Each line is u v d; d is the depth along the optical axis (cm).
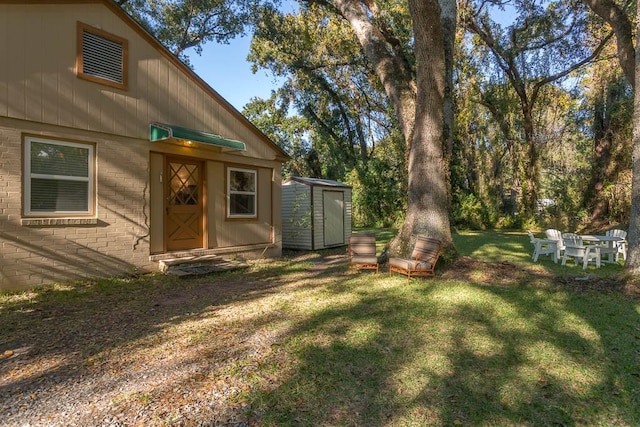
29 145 615
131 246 754
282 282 716
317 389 300
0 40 578
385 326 447
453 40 946
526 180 2159
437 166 811
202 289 658
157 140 769
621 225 1714
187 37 2020
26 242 608
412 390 300
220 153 932
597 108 1866
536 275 759
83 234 680
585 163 2130
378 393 296
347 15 1022
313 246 1209
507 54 1953
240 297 597
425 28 767
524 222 2105
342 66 2288
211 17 1984
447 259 795
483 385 309
